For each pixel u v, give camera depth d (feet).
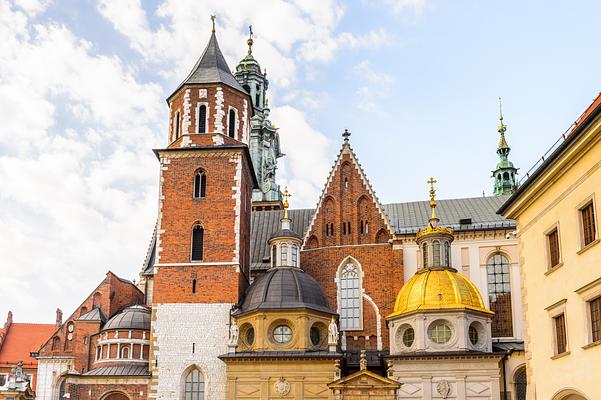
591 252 119.14
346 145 247.50
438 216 247.70
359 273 233.55
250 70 427.74
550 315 132.98
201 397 205.67
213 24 255.70
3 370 345.10
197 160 227.40
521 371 202.69
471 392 187.01
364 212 239.71
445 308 192.85
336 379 192.95
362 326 227.20
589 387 117.50
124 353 233.76
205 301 213.66
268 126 422.82
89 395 214.48
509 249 227.40
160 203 224.53
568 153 124.36
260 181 409.28
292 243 221.05
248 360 196.75
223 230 220.43
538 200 140.15
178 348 209.67
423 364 190.60
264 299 205.26
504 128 361.10
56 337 266.77
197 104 234.38
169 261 218.59
